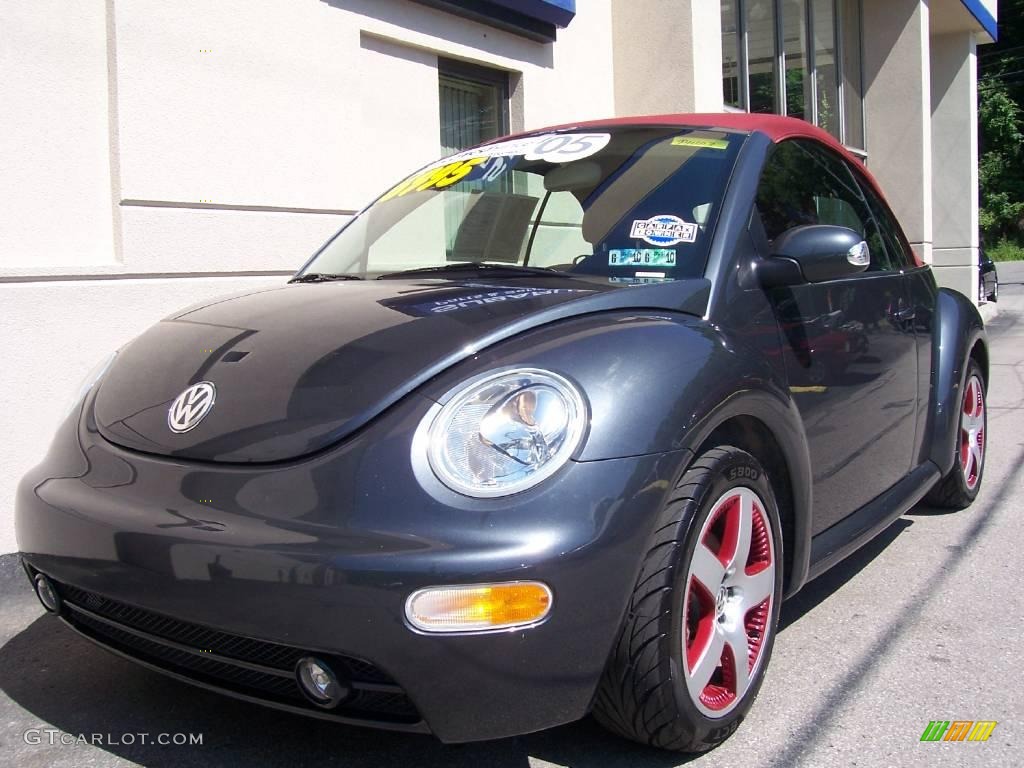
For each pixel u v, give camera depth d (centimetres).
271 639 195
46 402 416
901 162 1259
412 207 348
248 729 253
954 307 430
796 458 263
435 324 232
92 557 217
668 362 224
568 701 201
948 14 1346
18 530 245
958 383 407
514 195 322
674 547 211
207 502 207
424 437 203
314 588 190
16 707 267
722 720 234
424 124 629
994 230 3975
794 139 336
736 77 1038
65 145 433
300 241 533
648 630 208
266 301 280
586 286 257
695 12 765
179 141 472
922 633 315
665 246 275
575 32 753
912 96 1245
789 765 234
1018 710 262
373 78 593
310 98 539
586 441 204
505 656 191
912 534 426
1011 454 577
